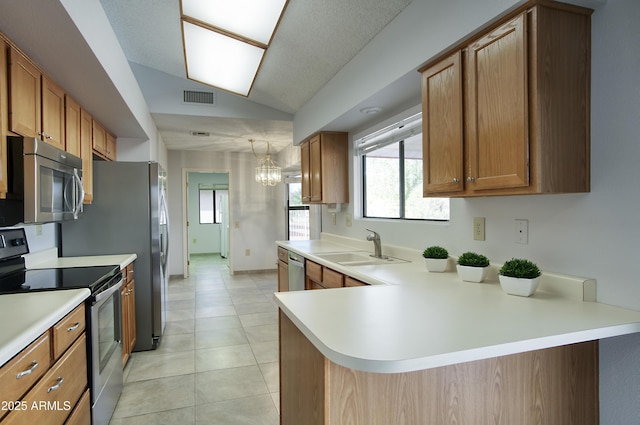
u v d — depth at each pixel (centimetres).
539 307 133
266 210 676
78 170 229
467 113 166
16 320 128
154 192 315
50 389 133
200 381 254
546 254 159
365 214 356
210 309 432
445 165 179
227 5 232
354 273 212
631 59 127
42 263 258
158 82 390
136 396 233
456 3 167
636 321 117
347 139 368
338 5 225
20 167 171
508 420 127
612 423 133
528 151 135
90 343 179
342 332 107
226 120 426
